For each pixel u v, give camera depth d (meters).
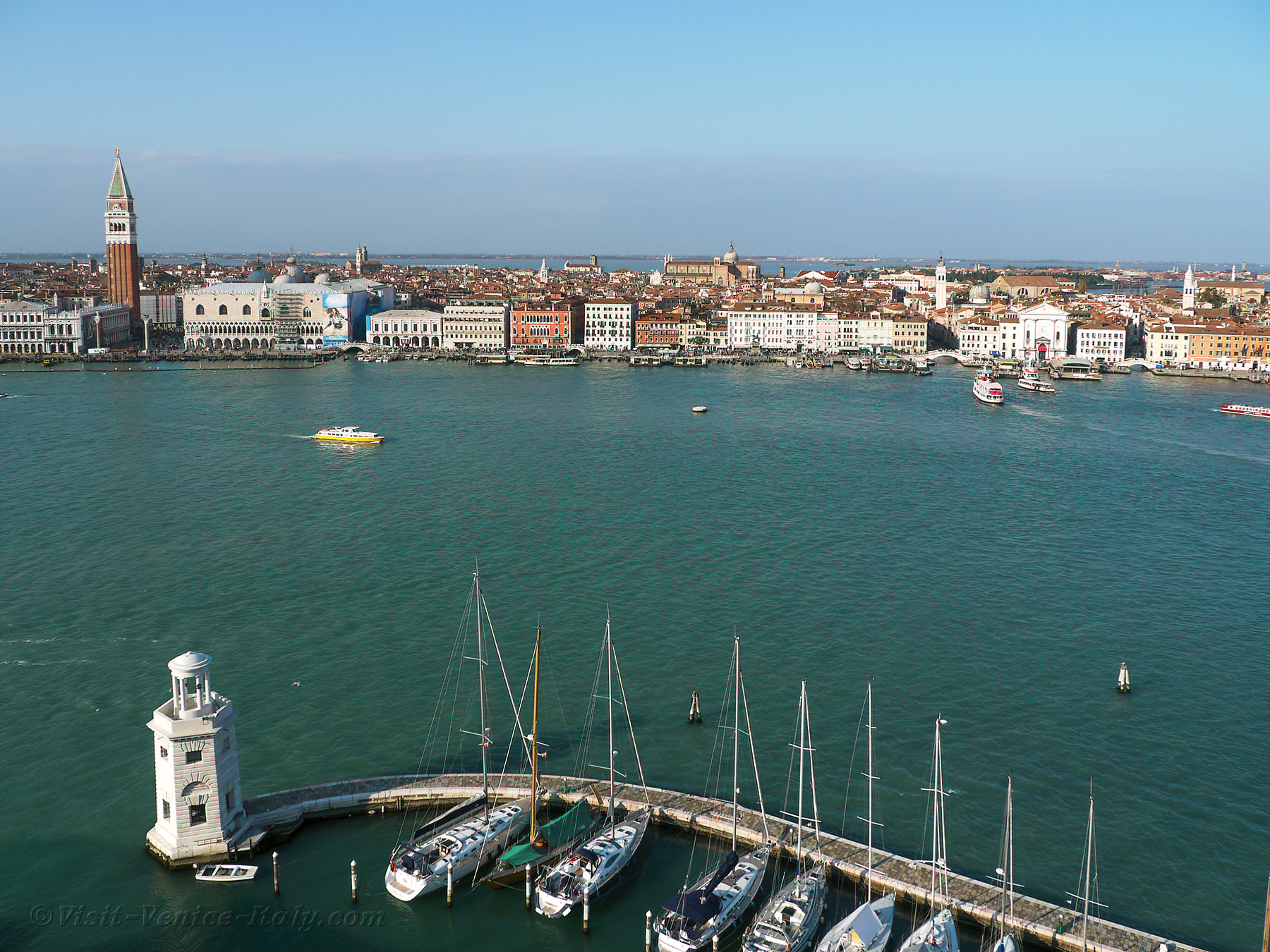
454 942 78.81
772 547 172.38
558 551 168.88
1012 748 107.62
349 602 145.62
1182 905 84.38
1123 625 139.88
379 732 109.81
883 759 105.38
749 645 132.38
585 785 97.06
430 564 162.12
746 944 76.00
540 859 86.56
